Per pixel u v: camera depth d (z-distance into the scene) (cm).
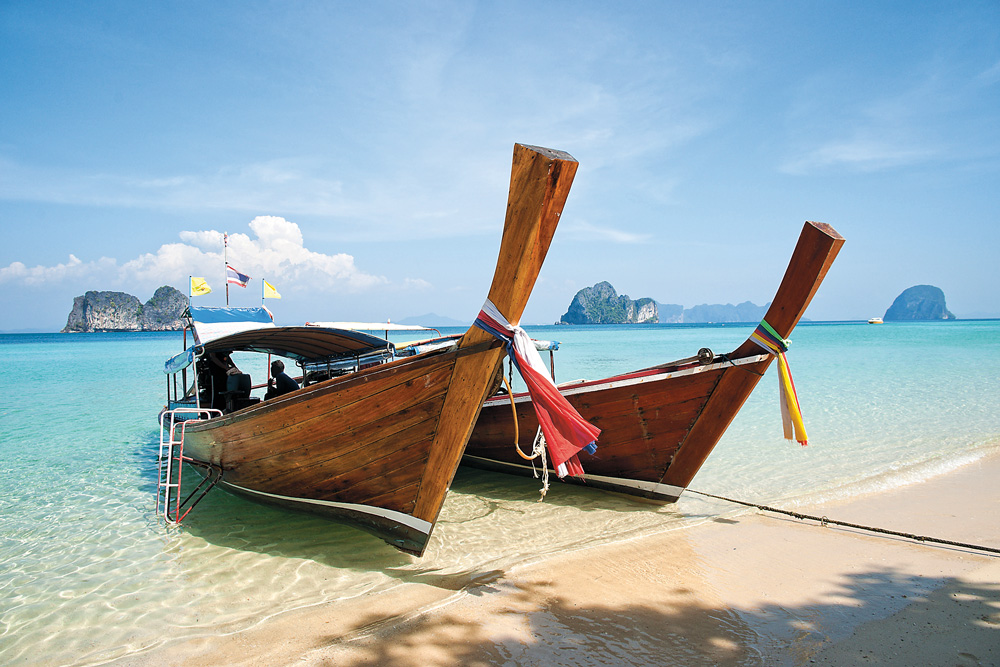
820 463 880
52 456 1055
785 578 477
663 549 551
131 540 618
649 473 688
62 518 698
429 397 470
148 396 1866
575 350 3850
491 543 584
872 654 353
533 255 412
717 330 10250
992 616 397
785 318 546
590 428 419
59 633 424
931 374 1964
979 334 5841
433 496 498
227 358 939
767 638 379
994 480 752
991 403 1345
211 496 789
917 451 925
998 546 529
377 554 562
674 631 393
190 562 553
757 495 733
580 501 719
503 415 761
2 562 561
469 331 454
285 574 520
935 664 339
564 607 435
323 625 420
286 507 639
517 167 397
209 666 373
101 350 4938
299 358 1045
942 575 470
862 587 454
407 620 421
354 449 521
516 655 367
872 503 679
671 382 622
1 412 1554
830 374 2017
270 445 571
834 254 516
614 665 351
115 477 904
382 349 884
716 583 470
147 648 399
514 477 834
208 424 637
